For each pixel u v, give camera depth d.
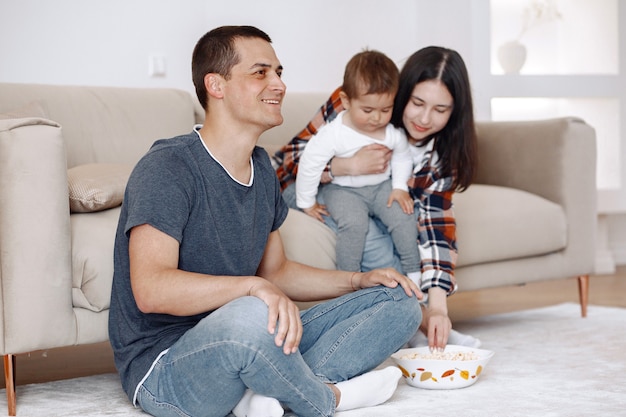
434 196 2.40
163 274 1.63
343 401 1.77
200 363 1.61
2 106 2.48
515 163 3.19
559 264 3.05
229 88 1.75
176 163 1.72
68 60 3.75
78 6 3.75
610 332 2.78
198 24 4.03
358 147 2.37
